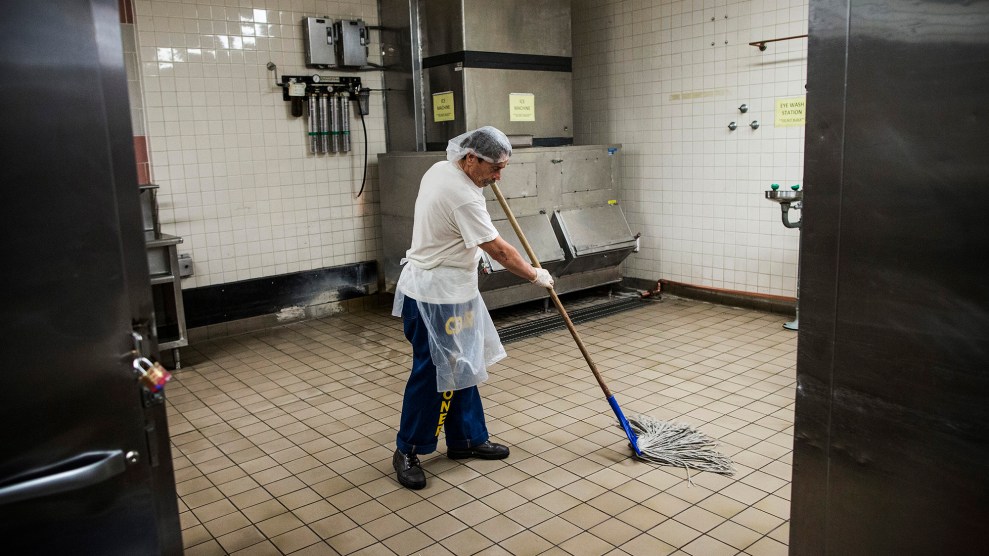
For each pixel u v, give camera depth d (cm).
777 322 491
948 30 118
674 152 552
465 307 274
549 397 367
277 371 428
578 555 226
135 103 462
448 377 270
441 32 508
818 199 143
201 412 364
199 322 498
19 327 114
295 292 541
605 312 534
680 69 535
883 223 132
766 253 508
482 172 269
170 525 141
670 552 226
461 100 502
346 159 555
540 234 509
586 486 272
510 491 271
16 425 116
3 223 111
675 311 532
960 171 119
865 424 141
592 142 616
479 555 228
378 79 562
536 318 520
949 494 129
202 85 485
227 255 511
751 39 488
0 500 113
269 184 522
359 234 571
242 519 257
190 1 473
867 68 131
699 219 545
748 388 371
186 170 486
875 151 132
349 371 424
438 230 268
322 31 521
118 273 123
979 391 122
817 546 156
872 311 137
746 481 272
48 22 112
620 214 561
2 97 109
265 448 318
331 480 286
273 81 514
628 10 563
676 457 289
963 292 122
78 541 125
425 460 303
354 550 234
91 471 121
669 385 379
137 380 127
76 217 118
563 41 548
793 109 473
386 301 590
